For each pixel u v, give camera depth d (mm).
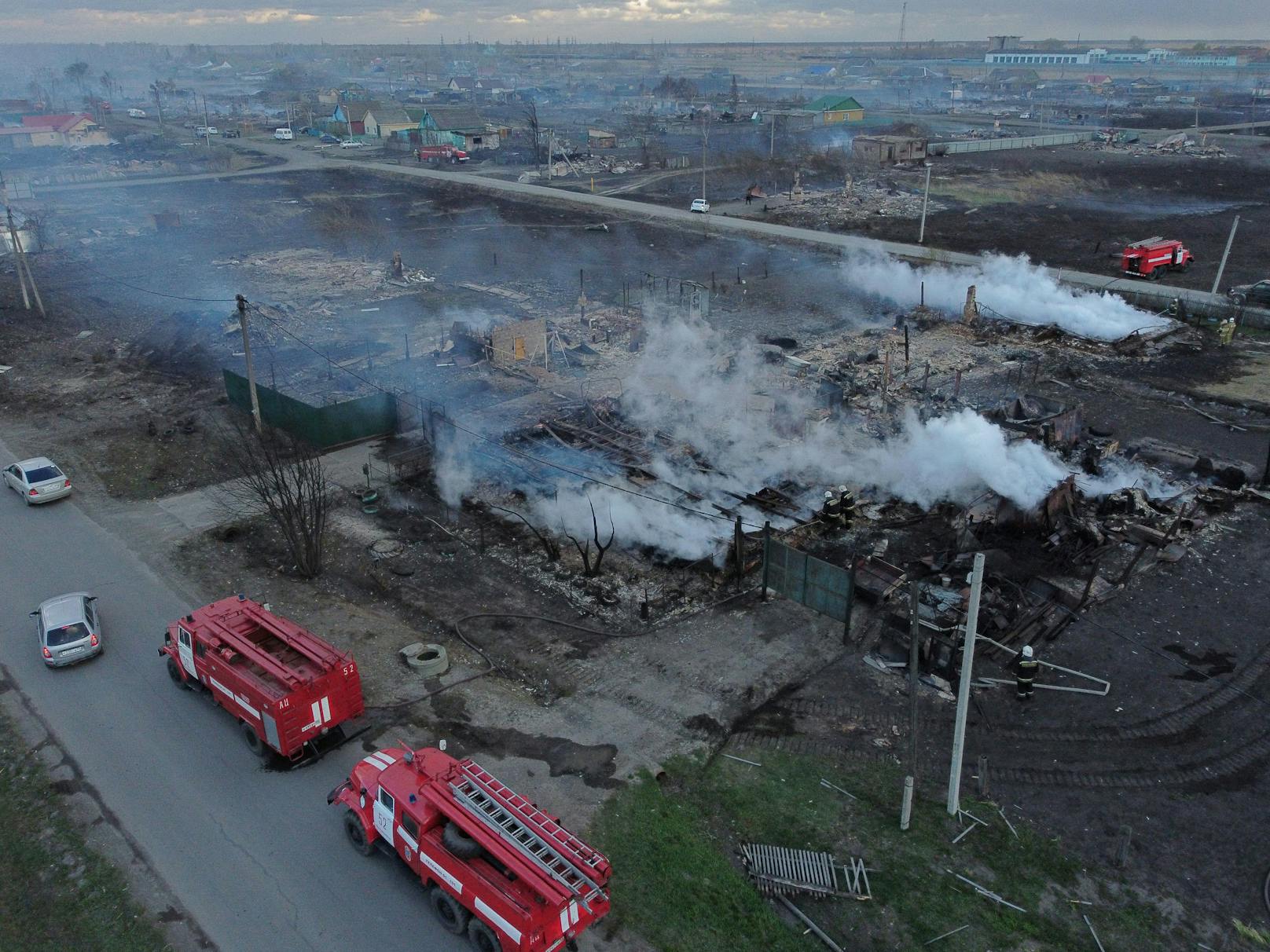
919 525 28234
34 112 161625
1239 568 26234
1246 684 21406
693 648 22797
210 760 19031
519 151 123375
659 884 15820
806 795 18219
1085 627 23484
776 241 70812
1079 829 17344
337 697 18547
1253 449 33844
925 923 15391
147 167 112938
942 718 20438
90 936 14977
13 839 16984
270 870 16297
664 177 102938
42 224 73812
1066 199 87812
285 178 105750
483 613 24359
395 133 136750
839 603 23094
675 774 18672
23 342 47312
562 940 13523
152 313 52312
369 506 29703
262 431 35562
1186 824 17453
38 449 34875
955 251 65375
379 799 15688
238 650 18844
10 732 19844
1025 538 27125
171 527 28875
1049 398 36719
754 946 14852
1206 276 58250
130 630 23625
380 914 15422
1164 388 40062
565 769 18609
